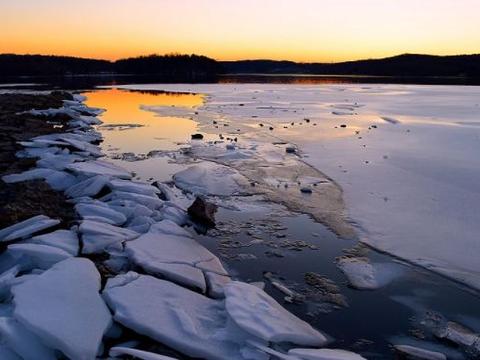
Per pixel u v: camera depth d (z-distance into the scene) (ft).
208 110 80.53
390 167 35.96
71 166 32.86
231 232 24.41
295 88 153.17
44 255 18.49
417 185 31.07
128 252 20.12
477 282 18.94
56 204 26.55
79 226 21.97
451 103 90.07
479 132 50.90
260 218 26.32
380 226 24.47
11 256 18.69
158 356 13.33
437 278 19.40
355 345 15.30
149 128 59.06
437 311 17.25
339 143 46.57
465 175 33.12
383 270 20.15
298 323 15.78
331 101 98.68
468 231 23.41
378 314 17.07
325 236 23.76
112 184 29.50
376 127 56.90
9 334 13.25
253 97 111.24
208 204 27.04
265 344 14.29
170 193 29.94
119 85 170.40
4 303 15.69
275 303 16.81
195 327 14.93
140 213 25.17
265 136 51.80
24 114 60.49
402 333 15.98
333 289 18.75
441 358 14.62
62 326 13.73
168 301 16.12
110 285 16.65
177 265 19.35
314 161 38.81
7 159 36.65
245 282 19.11
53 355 13.35
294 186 31.96
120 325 14.98
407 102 93.81
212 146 45.80
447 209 26.45
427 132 51.98
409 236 23.13
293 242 23.15
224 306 16.40
